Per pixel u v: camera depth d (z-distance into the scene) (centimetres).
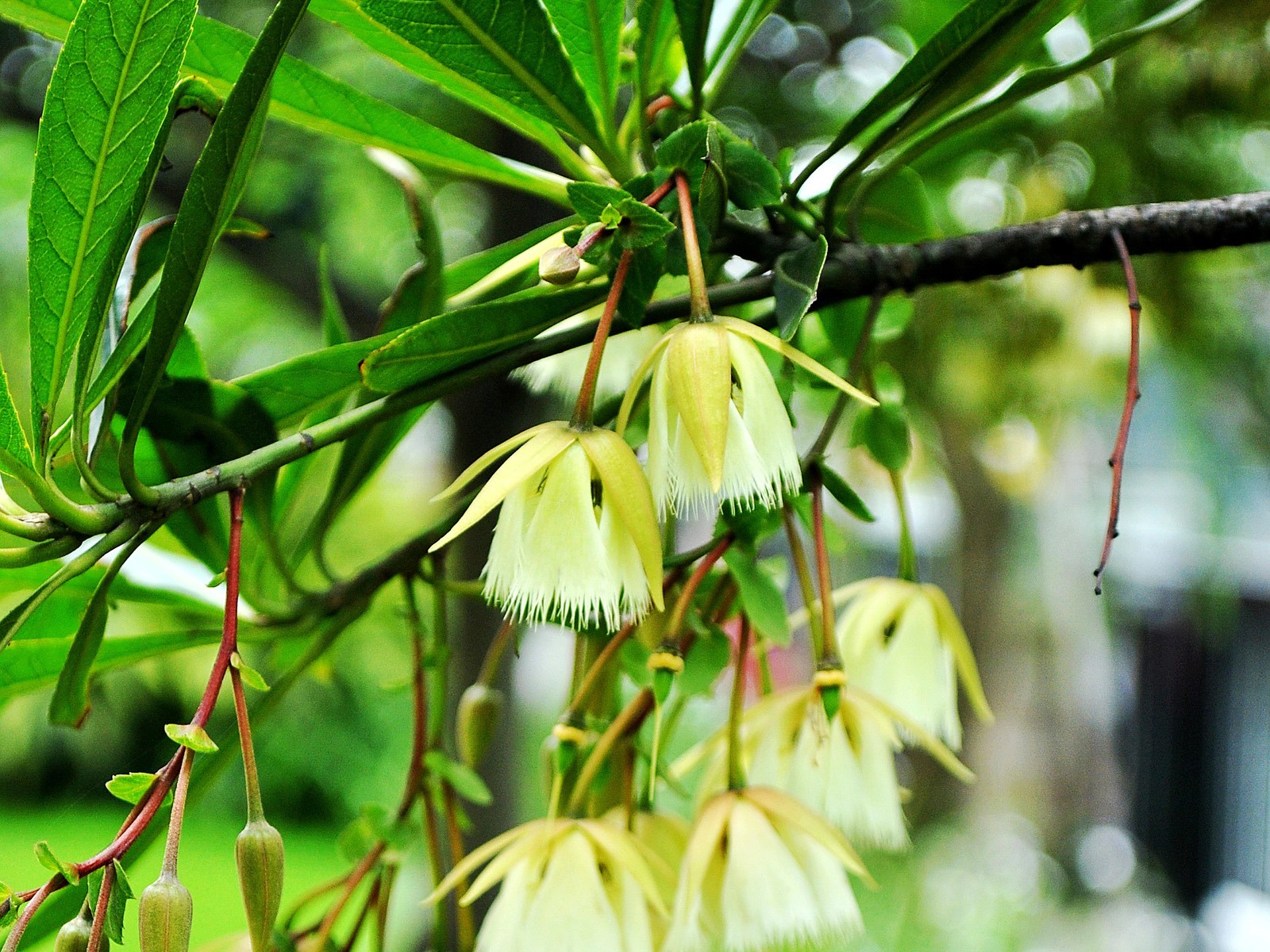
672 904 47
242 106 43
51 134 43
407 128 49
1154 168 84
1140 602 279
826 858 46
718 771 48
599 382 53
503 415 108
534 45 46
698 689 47
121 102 43
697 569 46
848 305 50
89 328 43
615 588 43
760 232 48
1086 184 87
